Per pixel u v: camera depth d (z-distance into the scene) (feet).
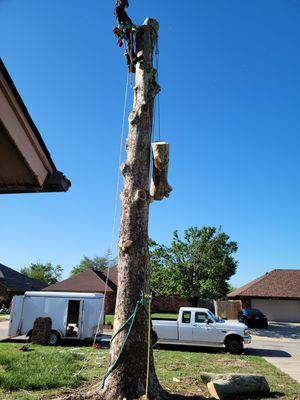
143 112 26.13
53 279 266.77
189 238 88.58
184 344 50.83
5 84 10.07
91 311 53.83
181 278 84.33
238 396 24.03
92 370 30.96
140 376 21.49
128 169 25.23
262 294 118.32
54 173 12.45
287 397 24.62
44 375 26.63
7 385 23.97
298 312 117.91
